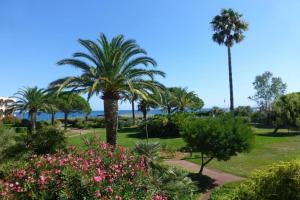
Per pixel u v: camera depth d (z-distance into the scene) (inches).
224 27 1974.7
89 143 364.2
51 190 259.0
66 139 771.4
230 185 719.7
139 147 447.8
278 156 1103.6
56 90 891.4
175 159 1055.6
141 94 908.6
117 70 892.6
